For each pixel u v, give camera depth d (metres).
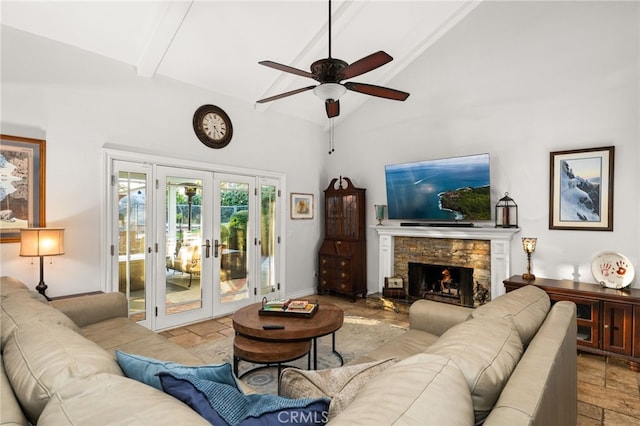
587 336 3.13
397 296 4.71
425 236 4.61
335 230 5.46
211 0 3.23
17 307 1.69
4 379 1.02
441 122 4.60
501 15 4.12
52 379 0.93
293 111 5.25
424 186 4.56
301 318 2.62
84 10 2.99
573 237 3.60
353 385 1.06
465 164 4.18
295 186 5.39
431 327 2.39
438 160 4.41
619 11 3.36
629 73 3.31
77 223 3.27
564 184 3.63
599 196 3.43
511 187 4.02
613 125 3.38
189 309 4.12
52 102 3.14
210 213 4.34
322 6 3.60
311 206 5.65
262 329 2.37
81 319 2.55
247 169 4.70
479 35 4.28
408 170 4.70
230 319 4.31
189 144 4.11
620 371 2.86
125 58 3.56
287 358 2.22
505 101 4.07
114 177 3.53
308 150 5.60
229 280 4.54
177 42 3.56
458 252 4.43
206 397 0.92
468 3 4.28
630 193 3.29
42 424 0.77
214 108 4.33
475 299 4.26
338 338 3.58
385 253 5.01
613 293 2.97
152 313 3.80
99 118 3.42
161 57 3.58
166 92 3.92
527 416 0.82
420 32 4.51
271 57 4.07
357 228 5.19
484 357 1.08
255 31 3.69
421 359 1.00
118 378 0.91
